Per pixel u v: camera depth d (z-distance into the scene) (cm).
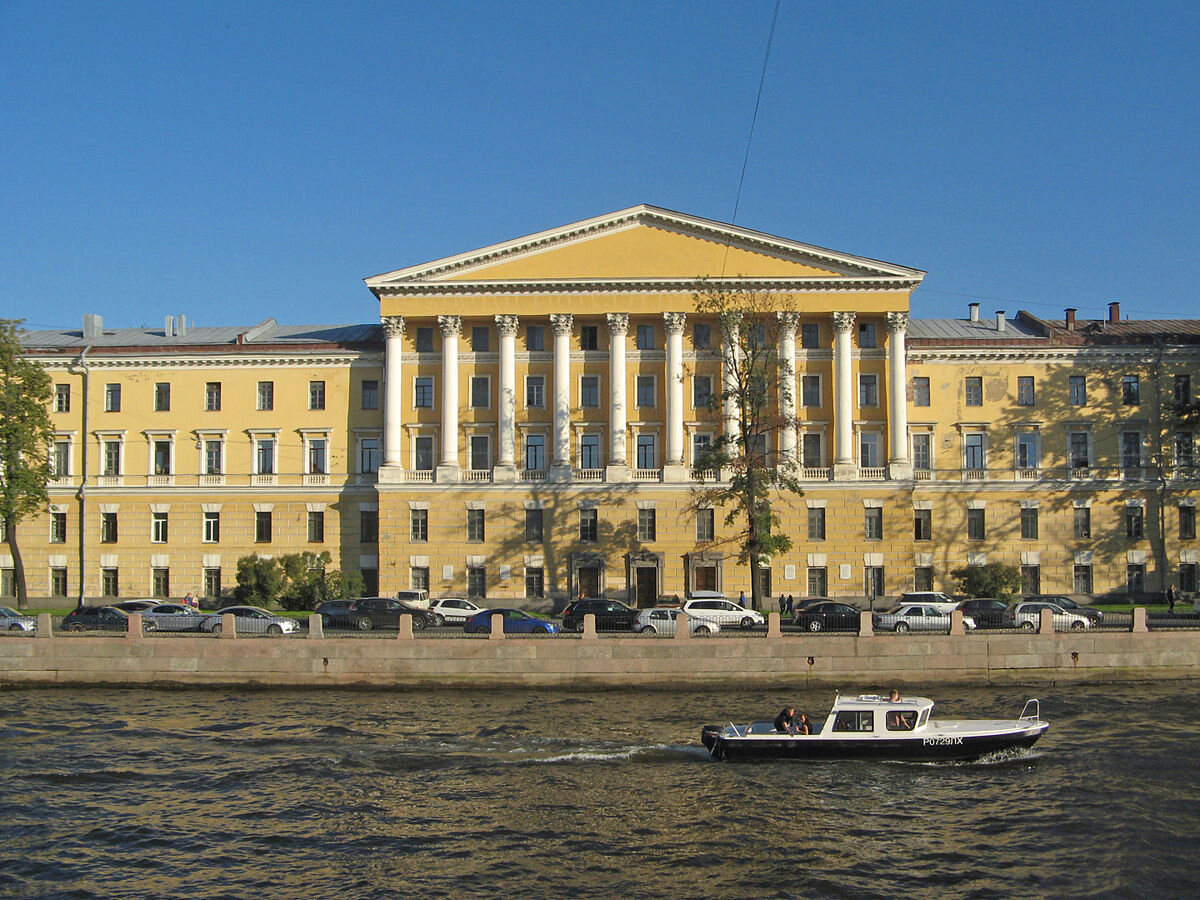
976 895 2262
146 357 7262
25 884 2323
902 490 6700
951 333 7388
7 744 3431
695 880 2333
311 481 7144
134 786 2989
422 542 6819
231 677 4262
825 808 2800
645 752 3306
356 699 4094
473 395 6988
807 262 6788
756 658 4206
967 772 3117
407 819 2720
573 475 6806
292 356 7200
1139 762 3172
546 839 2575
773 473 5934
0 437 6381
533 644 4219
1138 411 7019
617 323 6838
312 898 2245
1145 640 4288
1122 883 2305
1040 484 6950
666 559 6706
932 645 4222
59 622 5341
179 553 7156
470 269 6888
